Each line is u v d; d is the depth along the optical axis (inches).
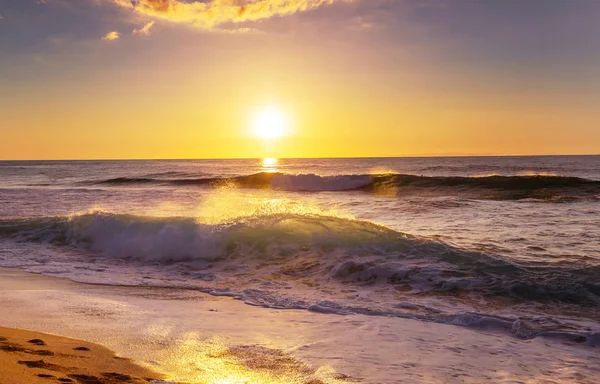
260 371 190.5
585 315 278.2
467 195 1074.1
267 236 452.8
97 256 463.5
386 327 256.2
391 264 371.9
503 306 295.0
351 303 303.9
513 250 431.5
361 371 193.9
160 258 444.1
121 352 205.0
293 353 213.0
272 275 381.1
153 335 233.6
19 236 530.3
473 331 255.1
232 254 434.3
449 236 514.9
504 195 1045.8
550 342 239.0
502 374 197.0
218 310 288.2
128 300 308.8
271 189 1362.0
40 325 242.4
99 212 561.6
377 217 697.0
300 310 290.8
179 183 1594.5
